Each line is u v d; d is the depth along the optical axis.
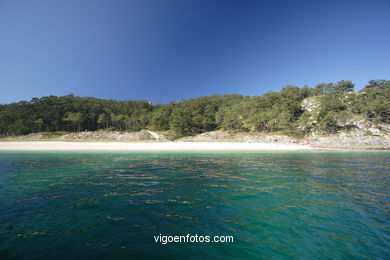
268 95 99.69
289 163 20.81
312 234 5.66
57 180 12.70
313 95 102.25
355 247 4.98
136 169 17.08
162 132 89.00
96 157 27.05
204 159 24.66
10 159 24.48
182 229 5.95
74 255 4.54
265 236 5.55
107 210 7.42
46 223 6.21
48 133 78.88
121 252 4.70
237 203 8.30
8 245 4.88
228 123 75.88
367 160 23.48
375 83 97.38
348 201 8.55
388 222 6.46
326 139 52.41
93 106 101.38
